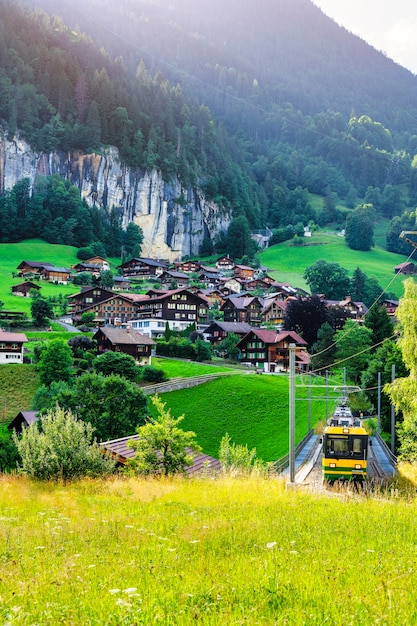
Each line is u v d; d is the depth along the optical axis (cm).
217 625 846
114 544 1408
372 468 4353
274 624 840
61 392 6234
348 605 929
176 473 3481
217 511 1889
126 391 6078
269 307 16038
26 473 3206
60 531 1534
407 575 1085
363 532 1581
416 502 2175
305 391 8919
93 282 19588
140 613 886
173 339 11950
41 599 961
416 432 4300
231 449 4362
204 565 1171
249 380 9219
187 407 8181
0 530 1528
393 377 6094
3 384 8950
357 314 17000
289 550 1327
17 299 16162
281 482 3014
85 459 3319
